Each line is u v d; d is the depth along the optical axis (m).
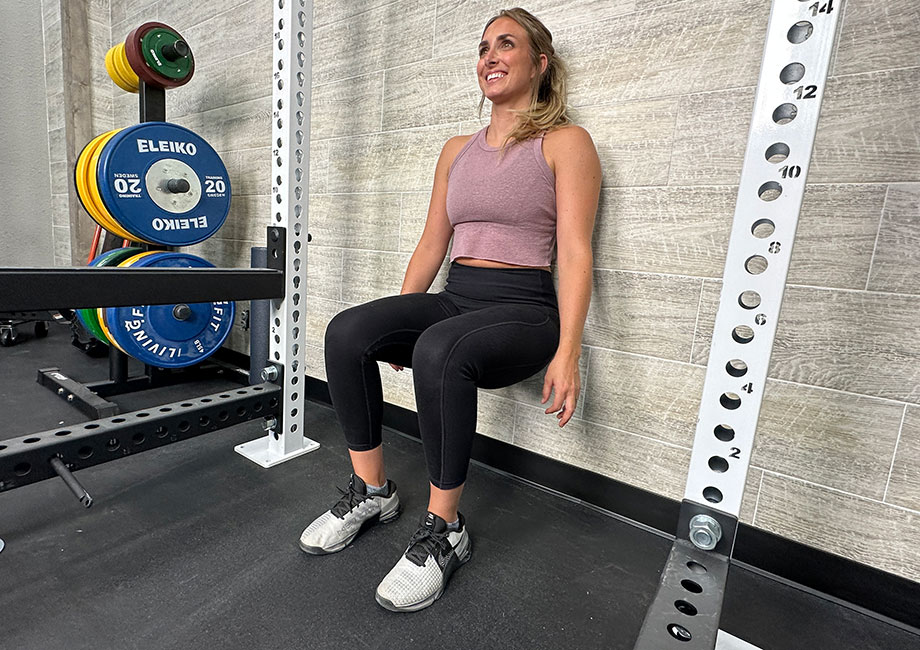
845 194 0.86
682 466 1.06
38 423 1.48
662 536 1.08
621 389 1.13
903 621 0.85
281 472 1.26
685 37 0.99
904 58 0.80
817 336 0.90
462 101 1.31
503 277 1.03
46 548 0.93
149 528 1.01
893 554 0.86
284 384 1.30
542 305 1.03
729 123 0.95
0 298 0.70
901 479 0.84
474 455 1.39
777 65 0.59
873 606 0.88
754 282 0.62
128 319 1.51
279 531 1.02
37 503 1.07
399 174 1.47
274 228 1.23
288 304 1.28
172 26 2.20
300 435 1.37
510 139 1.03
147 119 1.75
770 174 0.60
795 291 0.92
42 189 2.84
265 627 0.77
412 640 0.76
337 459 1.34
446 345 0.81
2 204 2.71
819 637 0.82
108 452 1.00
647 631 0.55
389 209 1.51
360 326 0.91
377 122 1.51
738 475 0.65
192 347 1.66
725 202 0.97
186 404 1.16
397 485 1.23
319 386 1.76
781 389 0.94
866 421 0.87
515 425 1.30
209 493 1.15
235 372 1.98
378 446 1.00
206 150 1.75
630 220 1.08
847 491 0.89
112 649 0.72
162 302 0.91
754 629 0.83
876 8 0.81
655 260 1.06
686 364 1.04
